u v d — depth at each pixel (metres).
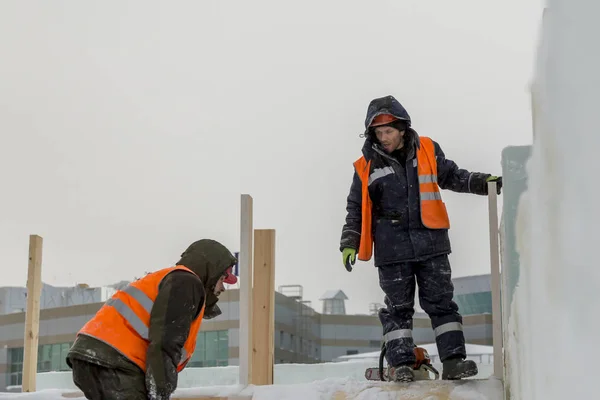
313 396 4.11
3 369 35.72
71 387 9.67
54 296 36.59
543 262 1.12
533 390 1.52
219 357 31.20
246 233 4.63
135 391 3.18
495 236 4.41
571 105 0.85
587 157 0.79
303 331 38.03
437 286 4.42
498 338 4.29
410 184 4.51
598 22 0.76
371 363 9.92
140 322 3.22
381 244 4.50
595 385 0.77
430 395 3.98
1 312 36.62
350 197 4.69
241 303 4.54
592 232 0.78
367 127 4.54
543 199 1.10
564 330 0.90
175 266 3.42
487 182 4.48
